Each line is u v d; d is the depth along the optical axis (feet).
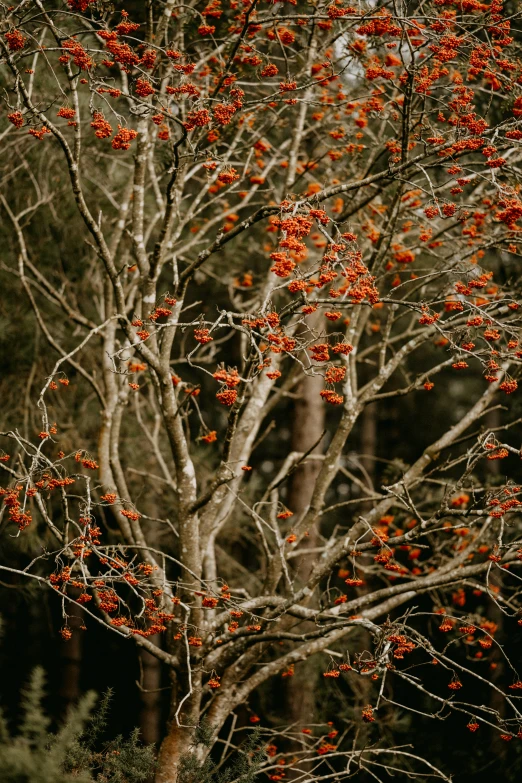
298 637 14.58
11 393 23.21
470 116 13.14
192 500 15.64
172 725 15.42
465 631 14.06
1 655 33.53
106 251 14.58
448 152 13.74
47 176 21.79
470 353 13.11
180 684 15.51
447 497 14.38
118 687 34.83
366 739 23.56
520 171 15.29
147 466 26.37
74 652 32.17
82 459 12.69
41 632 34.73
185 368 37.73
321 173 23.57
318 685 24.50
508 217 12.35
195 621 15.23
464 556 16.99
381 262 16.51
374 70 14.47
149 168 18.38
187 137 13.04
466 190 21.27
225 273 26.40
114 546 13.82
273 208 13.30
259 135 18.31
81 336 24.32
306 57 17.94
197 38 18.67
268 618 15.53
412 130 15.26
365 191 18.90
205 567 17.19
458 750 25.61
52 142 21.09
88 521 12.60
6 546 23.86
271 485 17.16
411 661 29.86
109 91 12.30
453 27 16.39
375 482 38.11
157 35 15.47
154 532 27.27
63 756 11.10
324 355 11.87
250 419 17.71
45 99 19.07
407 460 41.34
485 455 14.48
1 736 10.95
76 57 12.26
